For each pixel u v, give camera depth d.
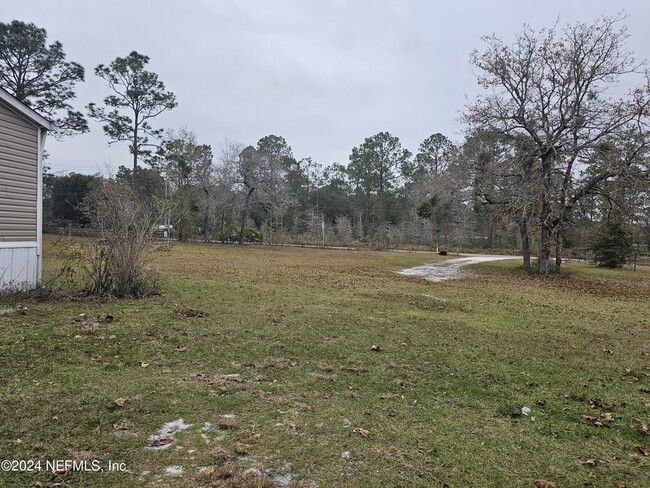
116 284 8.06
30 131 8.24
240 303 8.18
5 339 4.80
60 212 42.53
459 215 44.72
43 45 30.41
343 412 3.50
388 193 62.56
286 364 4.68
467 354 5.39
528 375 4.67
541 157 20.59
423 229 47.97
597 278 19.97
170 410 3.33
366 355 5.18
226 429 3.09
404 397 3.94
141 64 36.38
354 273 16.94
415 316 7.81
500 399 3.98
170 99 37.88
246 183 42.19
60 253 9.12
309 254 31.00
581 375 4.77
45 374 3.87
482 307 9.52
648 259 36.19
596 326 7.75
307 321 6.83
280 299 8.96
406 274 17.92
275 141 61.06
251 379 4.18
